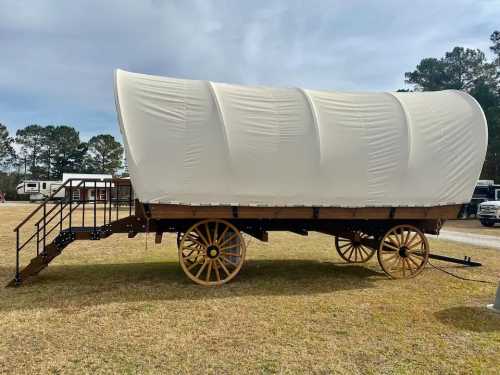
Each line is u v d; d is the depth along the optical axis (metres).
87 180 7.11
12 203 43.81
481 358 4.14
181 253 6.90
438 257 9.00
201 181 6.45
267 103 6.98
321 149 6.88
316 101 7.27
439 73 43.09
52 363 3.86
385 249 7.88
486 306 5.93
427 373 3.79
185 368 3.78
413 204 7.41
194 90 6.73
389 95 7.76
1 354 4.05
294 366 3.86
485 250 11.56
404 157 7.26
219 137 6.49
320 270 8.47
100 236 6.89
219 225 7.18
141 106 6.36
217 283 6.97
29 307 5.56
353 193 7.08
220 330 4.78
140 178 6.17
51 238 13.25
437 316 5.46
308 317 5.32
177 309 5.56
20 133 73.75
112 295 6.22
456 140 7.63
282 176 6.77
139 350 4.18
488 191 25.30
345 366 3.89
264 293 6.48
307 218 7.20
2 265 8.72
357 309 5.70
